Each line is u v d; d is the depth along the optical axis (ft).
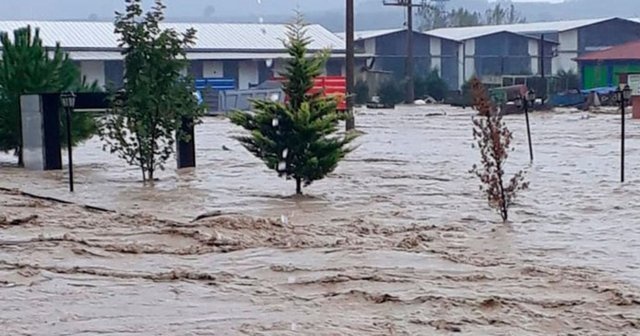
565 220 50.29
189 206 56.85
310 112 61.46
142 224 48.73
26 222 49.29
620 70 237.86
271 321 29.40
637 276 36.06
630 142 108.17
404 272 36.68
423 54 269.23
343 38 250.78
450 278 35.55
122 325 29.07
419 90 245.65
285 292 33.58
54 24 225.76
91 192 64.18
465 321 29.25
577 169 77.77
